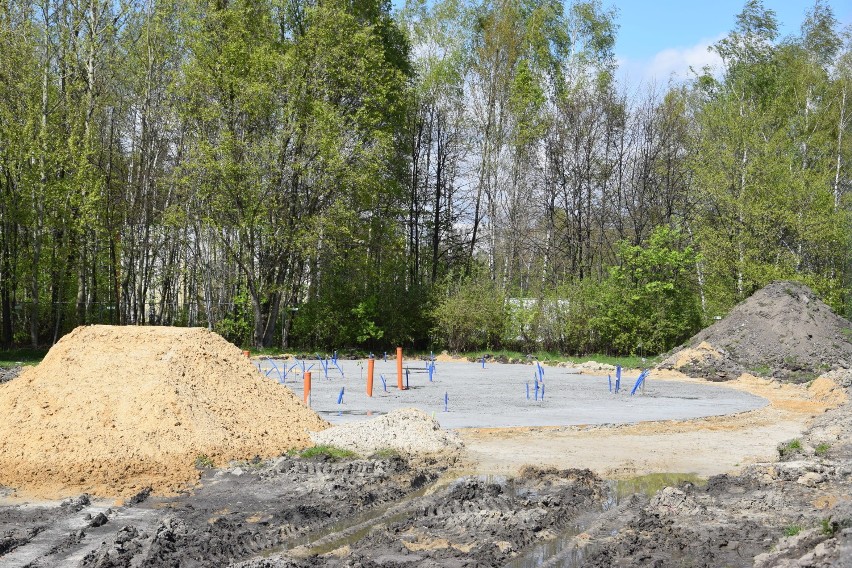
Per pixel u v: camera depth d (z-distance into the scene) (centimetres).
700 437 1365
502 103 4056
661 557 688
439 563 677
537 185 4284
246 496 918
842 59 4003
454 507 859
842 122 3819
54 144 2966
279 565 653
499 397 1880
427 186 4256
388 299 3534
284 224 3231
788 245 3397
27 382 1207
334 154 3177
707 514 827
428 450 1188
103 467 1020
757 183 3319
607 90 4144
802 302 2716
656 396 1962
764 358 2531
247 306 3625
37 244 2891
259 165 3216
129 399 1154
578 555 711
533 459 1159
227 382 1270
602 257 4384
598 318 3275
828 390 1988
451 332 3447
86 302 3344
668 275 3338
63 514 830
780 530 760
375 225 3681
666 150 4069
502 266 4403
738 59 4006
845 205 3628
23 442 1078
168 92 3198
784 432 1424
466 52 4200
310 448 1149
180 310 4009
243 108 3150
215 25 3195
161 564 668
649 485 1003
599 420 1523
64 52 3083
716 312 3338
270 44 3316
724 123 3497
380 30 3700
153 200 3444
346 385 2105
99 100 3150
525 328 3494
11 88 2902
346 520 828
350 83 3369
